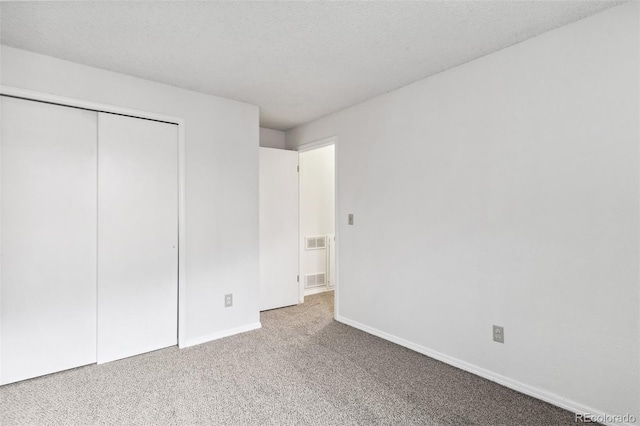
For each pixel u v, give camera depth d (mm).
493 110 2320
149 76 2713
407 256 2912
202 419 1908
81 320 2535
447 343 2613
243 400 2100
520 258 2186
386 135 3098
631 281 1771
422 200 2785
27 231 2324
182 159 2938
